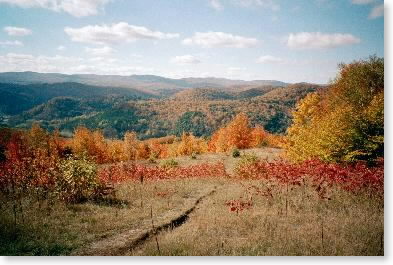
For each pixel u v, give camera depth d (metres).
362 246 7.71
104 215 11.38
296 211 11.45
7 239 8.45
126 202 14.09
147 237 9.36
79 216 11.08
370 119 18.33
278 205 12.27
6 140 45.31
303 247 7.77
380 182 12.41
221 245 8.21
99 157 57.12
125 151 66.81
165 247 8.23
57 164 14.10
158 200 14.77
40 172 14.41
